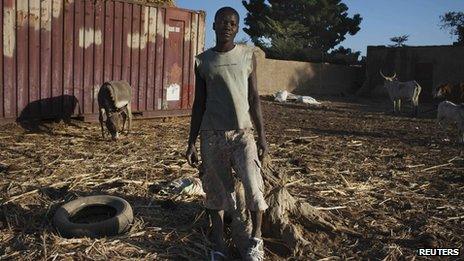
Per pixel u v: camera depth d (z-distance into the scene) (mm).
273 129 13922
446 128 15633
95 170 7746
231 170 4539
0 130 10820
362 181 7766
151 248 4777
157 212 5770
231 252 4746
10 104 11148
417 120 18172
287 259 4711
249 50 4414
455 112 12688
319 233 5230
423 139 13008
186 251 4766
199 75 4438
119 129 11344
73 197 6191
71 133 11164
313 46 48188
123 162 8367
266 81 31984
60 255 4504
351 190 7172
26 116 11414
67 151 9195
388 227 5668
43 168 7750
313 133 13406
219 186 4543
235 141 4375
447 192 7348
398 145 11773
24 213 5609
